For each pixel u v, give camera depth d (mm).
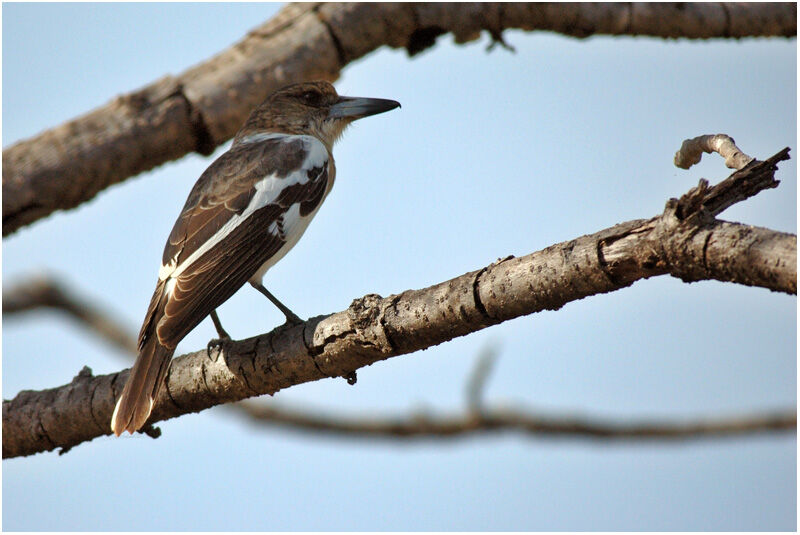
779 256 5371
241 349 8445
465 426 12953
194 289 9797
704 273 5762
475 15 10891
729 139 6770
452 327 7105
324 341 7898
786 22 11656
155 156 9977
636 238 6074
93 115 9867
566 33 11234
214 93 10039
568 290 6461
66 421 9258
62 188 9570
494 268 6855
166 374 8875
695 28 11414
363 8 10562
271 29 10547
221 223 10547
